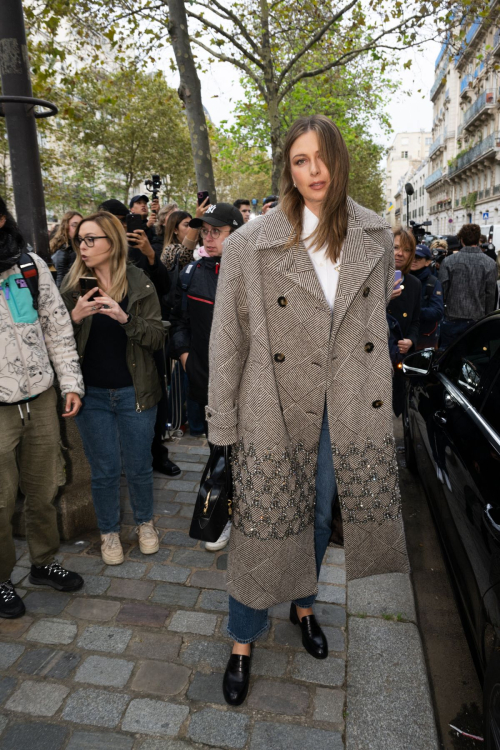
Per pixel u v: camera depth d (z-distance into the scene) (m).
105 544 2.91
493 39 35.47
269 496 1.80
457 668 2.22
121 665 2.20
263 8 9.22
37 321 2.32
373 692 2.07
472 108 43.44
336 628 2.42
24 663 2.21
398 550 1.95
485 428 2.25
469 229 5.99
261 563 1.86
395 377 3.43
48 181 22.19
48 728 1.91
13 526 3.14
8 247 2.16
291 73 12.79
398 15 9.09
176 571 2.85
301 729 1.91
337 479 1.84
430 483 2.84
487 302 6.05
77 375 2.45
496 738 1.52
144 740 1.87
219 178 38.62
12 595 2.51
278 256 1.70
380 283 1.79
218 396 1.78
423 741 1.87
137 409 2.75
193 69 6.42
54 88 13.01
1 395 2.22
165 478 3.97
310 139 1.59
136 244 3.63
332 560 2.96
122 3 7.90
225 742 1.86
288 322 1.74
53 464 2.49
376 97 16.98
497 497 1.84
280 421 1.77
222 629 2.42
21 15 2.77
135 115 23.30
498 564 1.66
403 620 2.48
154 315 2.71
